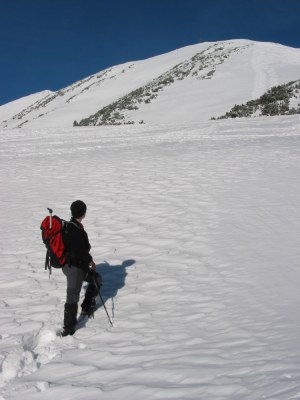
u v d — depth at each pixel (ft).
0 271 24.97
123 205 37.14
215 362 13.60
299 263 22.65
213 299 19.35
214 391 11.74
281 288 19.60
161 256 25.81
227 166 51.34
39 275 24.25
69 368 14.74
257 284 20.42
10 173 55.11
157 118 202.90
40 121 291.99
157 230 30.50
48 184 47.34
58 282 23.25
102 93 329.93
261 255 24.38
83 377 13.96
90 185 45.39
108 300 20.72
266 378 11.91
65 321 17.37
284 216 31.45
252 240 27.07
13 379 14.43
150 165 54.70
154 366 13.98
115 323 18.22
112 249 27.61
